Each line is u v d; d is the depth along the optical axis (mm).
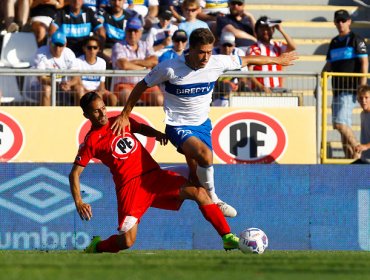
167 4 39781
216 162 30484
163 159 30359
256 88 31000
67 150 30172
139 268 14945
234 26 37594
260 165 29094
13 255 20734
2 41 35844
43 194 28344
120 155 21172
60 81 30438
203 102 22078
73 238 28391
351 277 13586
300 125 30875
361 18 43344
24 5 37219
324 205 29203
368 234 29250
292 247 29062
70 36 34812
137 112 30219
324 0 43562
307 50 41344
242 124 30625
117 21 36781
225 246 21672
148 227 28516
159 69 21562
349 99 31281
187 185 21438
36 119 30078
